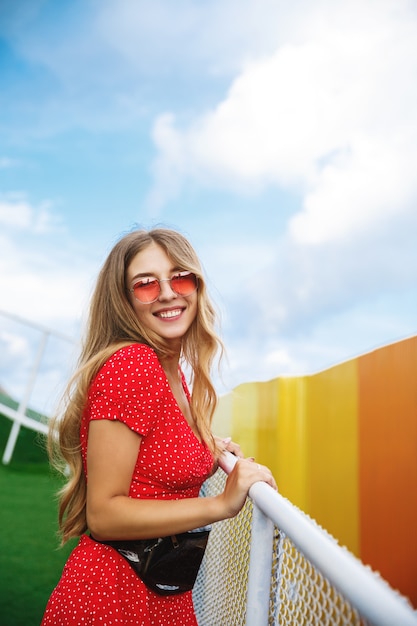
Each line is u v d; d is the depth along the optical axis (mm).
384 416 2305
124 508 1493
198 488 1746
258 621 1353
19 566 4926
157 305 1769
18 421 9625
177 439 1612
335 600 949
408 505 2049
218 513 1471
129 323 1746
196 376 1904
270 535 1386
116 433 1523
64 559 5125
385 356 2324
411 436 2059
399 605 798
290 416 3408
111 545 1562
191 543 1590
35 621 3938
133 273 1772
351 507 2609
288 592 1258
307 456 3285
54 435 1899
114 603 1515
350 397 2688
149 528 1487
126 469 1535
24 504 6988
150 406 1551
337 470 2805
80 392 1635
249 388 4336
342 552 972
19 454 10117
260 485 1396
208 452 1771
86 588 1527
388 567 2195
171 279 1774
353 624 890
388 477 2234
